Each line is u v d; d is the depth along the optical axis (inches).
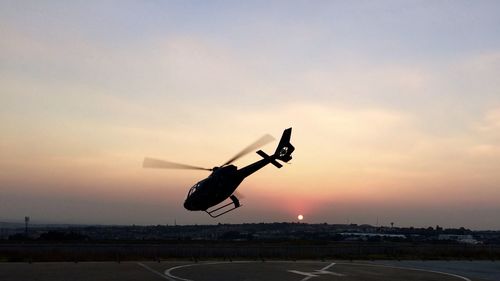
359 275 1167.0
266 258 1787.6
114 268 1195.9
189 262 1457.9
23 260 1466.5
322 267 1371.8
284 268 1307.8
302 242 3848.4
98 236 5398.6
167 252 1831.9
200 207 1318.9
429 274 1228.5
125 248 1897.1
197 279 1009.5
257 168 1353.3
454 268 1437.0
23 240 3073.3
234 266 1339.8
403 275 1190.3
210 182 1283.2
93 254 1674.5
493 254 2235.5
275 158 1376.7
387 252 2222.0
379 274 1202.6
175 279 1000.2
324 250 2165.4
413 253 2212.1
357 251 2199.8
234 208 1370.6
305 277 1096.8
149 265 1305.4
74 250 1772.9
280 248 2116.1
